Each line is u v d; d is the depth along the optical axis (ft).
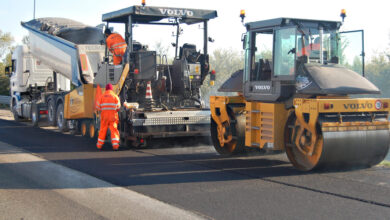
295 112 25.59
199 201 19.77
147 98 36.91
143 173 26.14
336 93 24.49
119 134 37.37
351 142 24.76
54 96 52.54
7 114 77.41
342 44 28.32
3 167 28.32
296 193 20.92
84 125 45.34
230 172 26.22
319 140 25.00
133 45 38.81
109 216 17.87
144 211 18.44
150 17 38.29
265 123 27.89
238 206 18.86
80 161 30.50
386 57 63.82
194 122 36.86
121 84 37.11
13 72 63.05
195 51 39.17
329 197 20.11
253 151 32.42
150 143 37.99
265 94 27.76
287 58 25.91
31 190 22.26
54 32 50.19
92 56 44.32
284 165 28.50
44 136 46.21
